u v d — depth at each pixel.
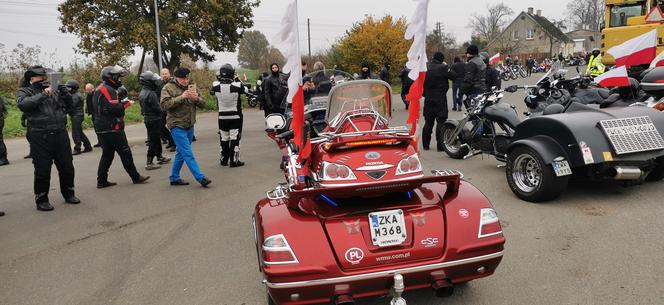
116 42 30.00
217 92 8.80
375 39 32.88
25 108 6.46
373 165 3.63
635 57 8.46
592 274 4.00
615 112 5.83
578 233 4.89
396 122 4.52
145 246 5.29
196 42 33.22
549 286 3.85
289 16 3.56
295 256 3.09
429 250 3.25
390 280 3.15
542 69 51.62
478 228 3.35
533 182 5.96
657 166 6.30
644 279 3.86
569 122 5.59
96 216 6.47
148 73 9.31
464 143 8.29
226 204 6.71
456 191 3.62
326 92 6.96
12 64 25.52
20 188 8.29
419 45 4.04
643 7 13.16
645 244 4.52
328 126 4.38
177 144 7.55
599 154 5.44
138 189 7.79
